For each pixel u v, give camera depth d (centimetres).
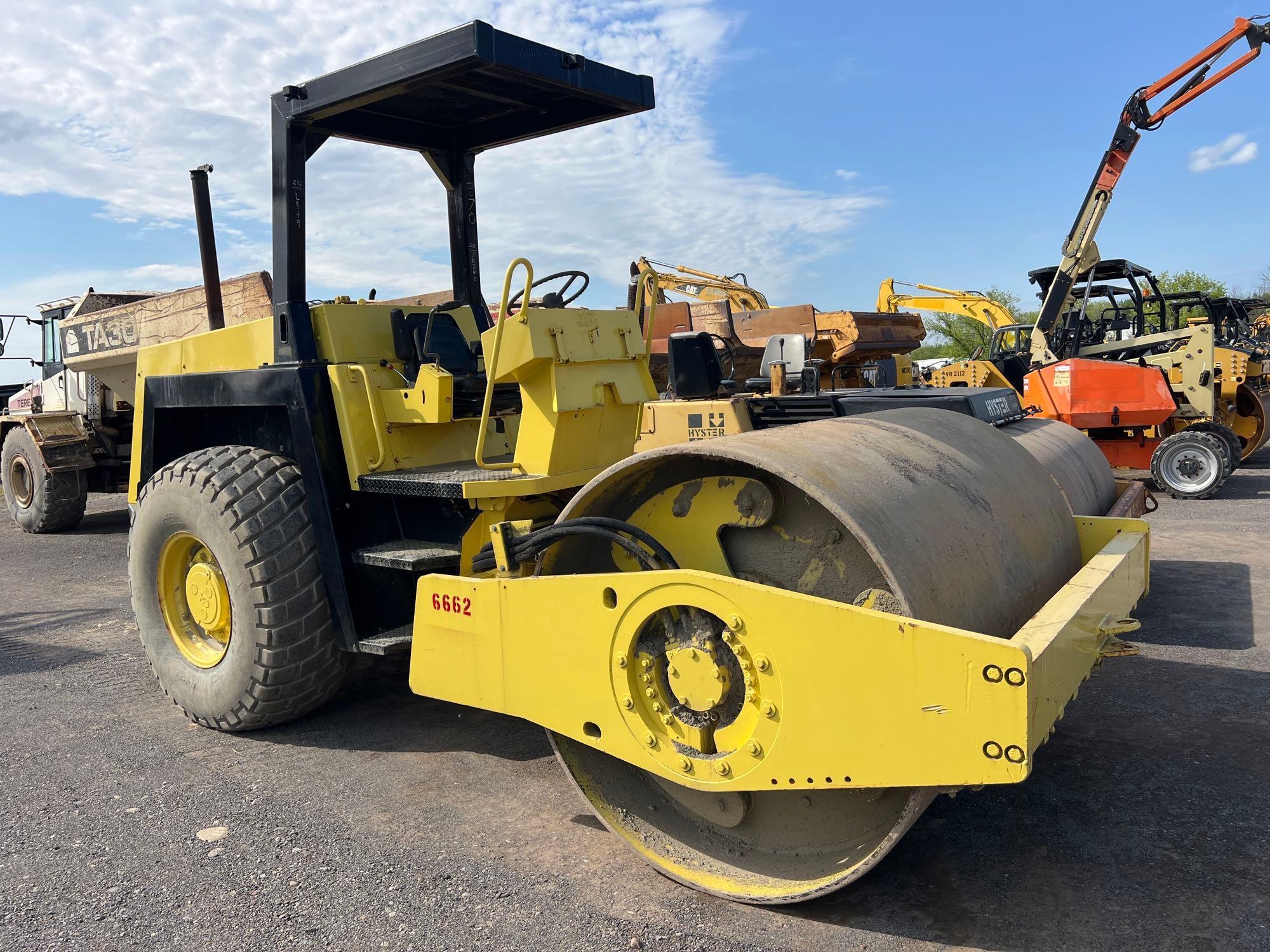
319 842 299
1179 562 697
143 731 405
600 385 370
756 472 262
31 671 498
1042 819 304
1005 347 1372
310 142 393
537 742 385
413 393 375
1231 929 240
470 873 278
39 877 279
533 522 370
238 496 372
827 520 252
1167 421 1073
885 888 264
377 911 258
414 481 348
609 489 278
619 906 258
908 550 227
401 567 346
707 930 245
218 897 266
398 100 418
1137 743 364
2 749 384
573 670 260
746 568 267
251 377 392
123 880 276
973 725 194
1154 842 287
